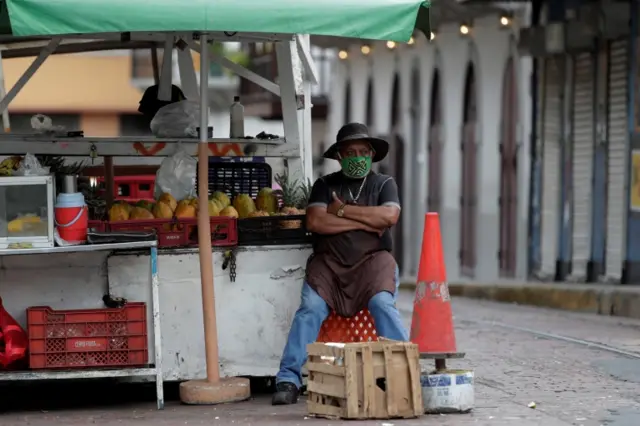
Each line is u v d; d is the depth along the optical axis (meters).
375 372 11.63
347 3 12.00
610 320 24.22
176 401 13.38
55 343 12.56
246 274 13.27
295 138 15.16
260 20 11.75
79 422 11.96
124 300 12.95
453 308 28.56
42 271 12.97
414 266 45.41
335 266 12.81
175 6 11.62
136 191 18.02
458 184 41.03
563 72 33.91
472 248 39.72
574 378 14.88
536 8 35.22
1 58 17.66
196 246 13.17
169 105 14.90
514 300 31.56
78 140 14.53
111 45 18.20
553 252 34.41
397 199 13.05
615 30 29.36
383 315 12.59
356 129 12.99
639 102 29.11
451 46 41.47
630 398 13.24
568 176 33.50
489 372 15.48
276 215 13.35
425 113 44.22
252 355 13.30
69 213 12.35
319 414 11.80
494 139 38.06
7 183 12.23
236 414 12.10
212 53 15.51
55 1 11.55
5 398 14.00
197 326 13.20
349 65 53.84
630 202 29.64
